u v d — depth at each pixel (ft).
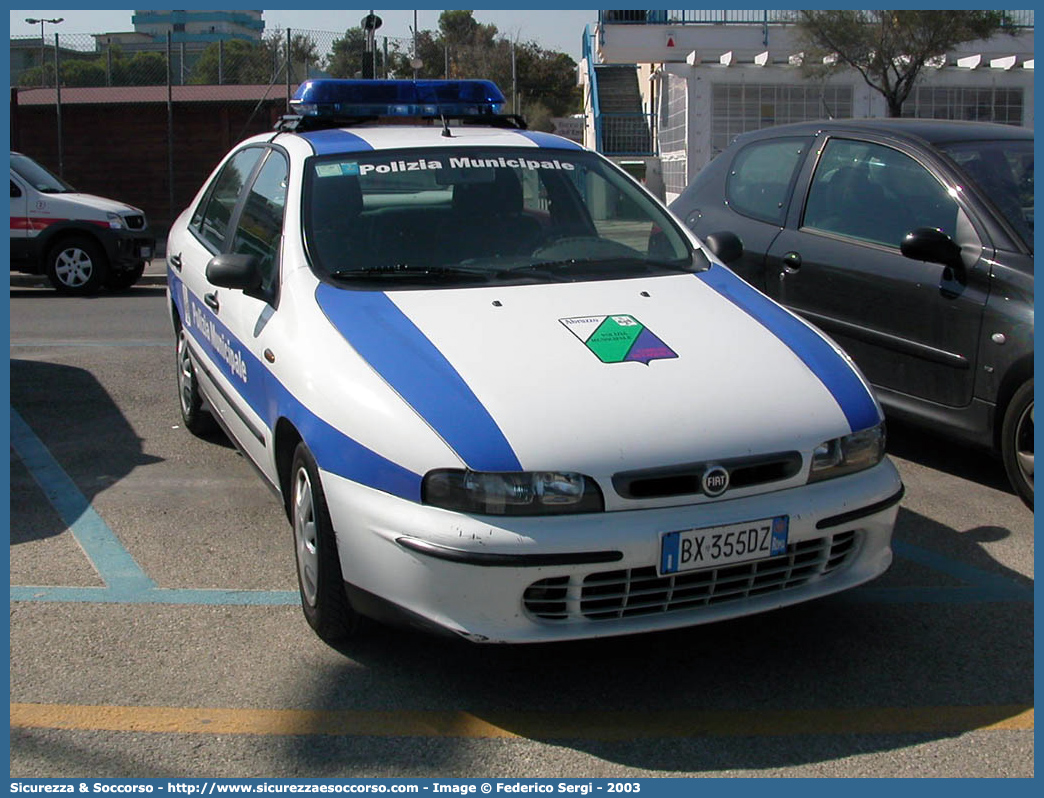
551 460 10.55
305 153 15.69
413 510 10.73
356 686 11.66
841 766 10.21
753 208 21.83
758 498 11.08
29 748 10.59
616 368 11.70
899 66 66.33
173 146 63.05
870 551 11.89
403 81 18.63
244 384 15.05
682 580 10.84
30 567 14.87
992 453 17.25
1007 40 78.02
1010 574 14.44
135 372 27.14
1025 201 17.84
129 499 17.60
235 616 13.32
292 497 13.24
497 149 16.31
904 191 19.02
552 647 12.50
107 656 12.32
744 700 11.35
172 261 20.99
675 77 77.97
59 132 60.29
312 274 13.80
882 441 12.05
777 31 77.56
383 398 11.30
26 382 26.02
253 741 10.68
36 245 43.52
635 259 15.10
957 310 17.31
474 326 12.48
